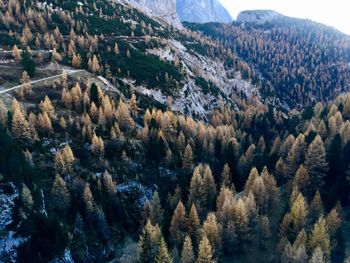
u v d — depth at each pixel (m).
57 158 80.50
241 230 66.25
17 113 83.19
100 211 75.06
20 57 132.00
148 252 63.31
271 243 67.50
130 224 83.06
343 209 70.69
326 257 56.22
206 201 83.06
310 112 136.38
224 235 66.31
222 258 66.38
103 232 74.56
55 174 80.00
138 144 103.12
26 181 64.19
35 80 122.19
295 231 62.28
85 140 93.94
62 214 72.38
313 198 71.19
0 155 61.47
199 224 68.00
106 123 104.06
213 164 101.56
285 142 97.44
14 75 121.88
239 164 95.06
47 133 90.94
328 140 88.94
